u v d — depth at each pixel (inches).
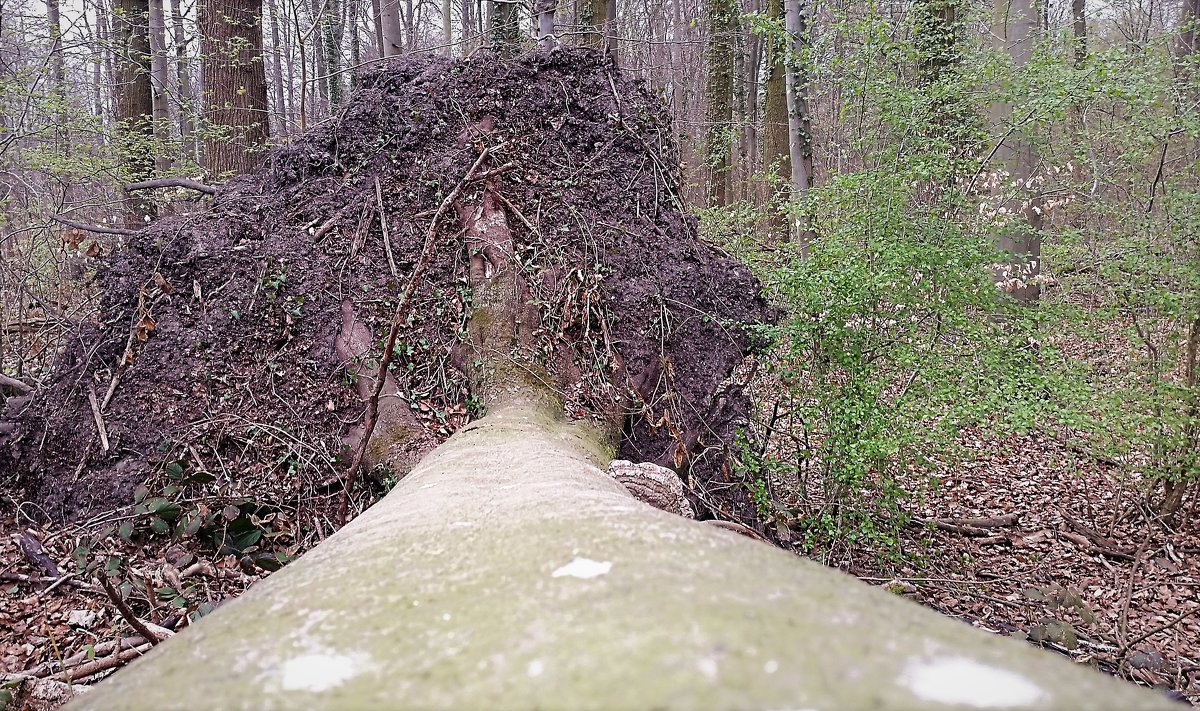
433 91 222.7
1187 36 373.7
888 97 208.1
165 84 374.9
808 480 231.6
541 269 191.9
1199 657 177.8
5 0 295.0
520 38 408.2
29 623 144.6
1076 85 189.3
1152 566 227.8
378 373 171.2
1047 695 24.3
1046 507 267.1
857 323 199.2
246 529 165.8
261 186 221.0
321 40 540.4
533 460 104.4
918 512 264.7
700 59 674.2
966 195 208.7
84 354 195.2
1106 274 218.2
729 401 210.2
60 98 275.1
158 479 173.5
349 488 174.6
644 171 221.8
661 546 47.6
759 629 31.3
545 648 32.9
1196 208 207.6
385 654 36.7
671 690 26.5
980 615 198.5
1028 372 187.2
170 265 198.8
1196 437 219.6
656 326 193.6
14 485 189.8
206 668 38.7
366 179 213.8
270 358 187.8
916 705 23.7
